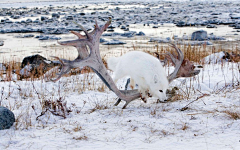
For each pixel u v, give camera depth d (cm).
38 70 996
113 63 705
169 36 1959
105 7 5334
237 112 513
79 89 775
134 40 1862
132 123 487
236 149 369
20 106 616
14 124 496
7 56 1448
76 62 534
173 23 2758
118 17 3419
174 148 384
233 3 5650
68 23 2828
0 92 707
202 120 486
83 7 5425
